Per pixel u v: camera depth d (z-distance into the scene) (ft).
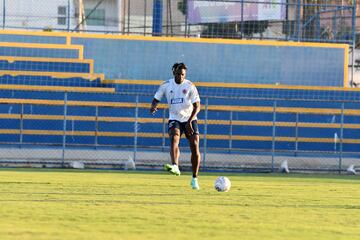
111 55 254.68
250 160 226.99
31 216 85.87
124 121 229.45
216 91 244.42
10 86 232.53
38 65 241.96
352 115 241.35
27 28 255.29
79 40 253.24
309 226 85.20
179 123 129.29
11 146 220.84
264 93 246.47
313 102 242.99
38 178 151.94
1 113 226.17
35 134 227.81
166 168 127.54
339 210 104.58
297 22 273.75
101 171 192.13
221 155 227.40
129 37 255.09
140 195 117.29
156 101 130.00
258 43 258.98
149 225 81.35
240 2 263.29
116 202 104.88
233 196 120.57
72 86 238.68
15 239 67.97
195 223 84.23
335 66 263.49
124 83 239.91
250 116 237.86
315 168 221.66
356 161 228.22
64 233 73.20
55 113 229.45
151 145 229.04
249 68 258.57
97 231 75.61
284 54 260.62
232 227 81.92
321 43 262.67
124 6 275.39
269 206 106.52
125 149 221.87
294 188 145.18
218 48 257.34
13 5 274.77
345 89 249.14
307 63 261.85
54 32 251.80
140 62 255.29
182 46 256.52
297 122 233.96
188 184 145.38
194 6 269.23
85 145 222.07
